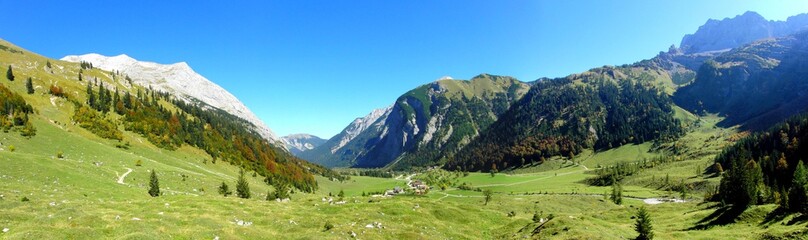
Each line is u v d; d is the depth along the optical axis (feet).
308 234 150.41
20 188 217.77
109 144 525.75
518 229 258.16
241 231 141.49
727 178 385.29
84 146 449.48
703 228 259.39
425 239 170.81
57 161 316.81
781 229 191.01
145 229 124.88
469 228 254.68
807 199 214.90
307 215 224.12
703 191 622.54
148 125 650.02
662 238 216.54
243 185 353.72
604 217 351.67
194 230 135.23
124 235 116.57
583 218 252.83
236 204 232.73
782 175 585.22
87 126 554.87
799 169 288.10
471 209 305.12
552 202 561.43
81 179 288.10
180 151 627.46
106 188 285.43
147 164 449.89
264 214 203.51
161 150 597.11
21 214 136.98
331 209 262.47
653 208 396.16
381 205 279.08
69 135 472.85
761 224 230.27
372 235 161.79
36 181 257.55
